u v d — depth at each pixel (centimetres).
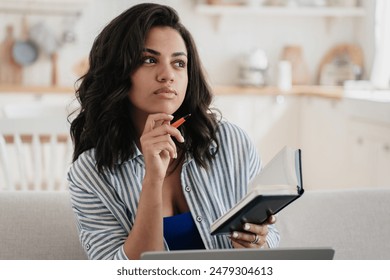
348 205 205
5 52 647
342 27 680
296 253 129
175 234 173
